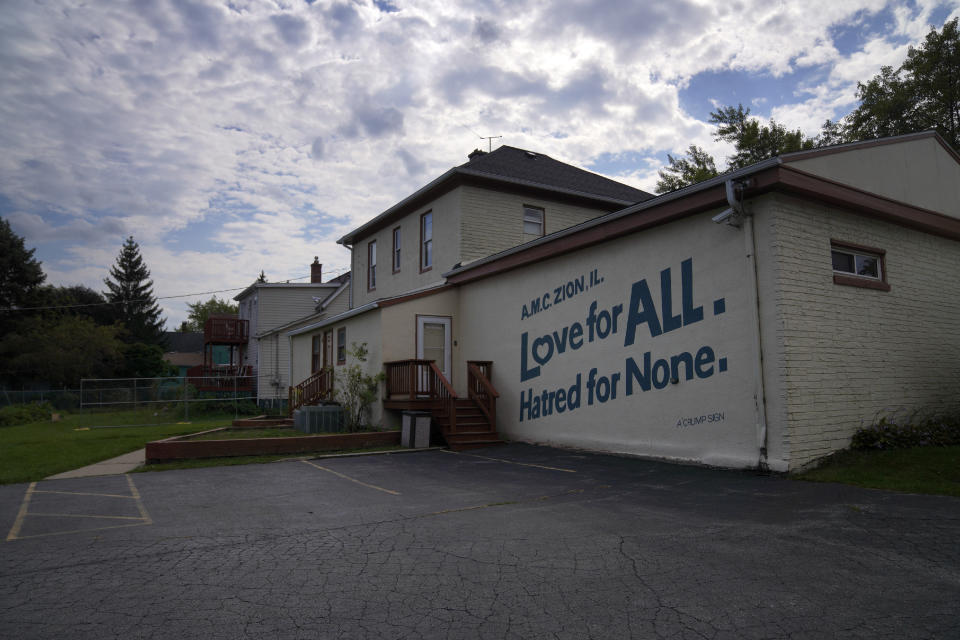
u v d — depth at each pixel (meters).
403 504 7.94
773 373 9.08
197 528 6.80
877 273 10.84
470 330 16.94
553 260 14.01
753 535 5.83
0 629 3.99
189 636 3.84
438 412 14.80
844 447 9.48
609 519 6.73
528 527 6.48
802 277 9.40
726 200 9.76
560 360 13.59
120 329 46.12
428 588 4.66
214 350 53.91
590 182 21.88
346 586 4.74
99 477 10.70
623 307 12.00
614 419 12.05
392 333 16.52
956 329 12.02
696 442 10.30
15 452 14.00
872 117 27.00
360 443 14.27
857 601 4.12
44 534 6.63
